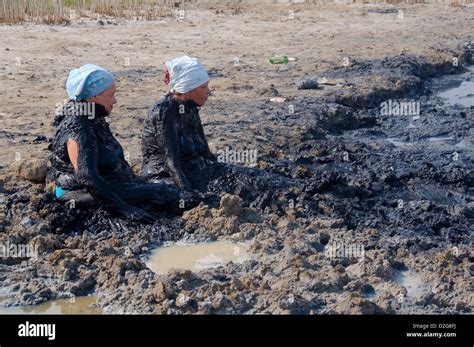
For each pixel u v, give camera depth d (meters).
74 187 8.04
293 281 7.02
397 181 9.62
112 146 8.21
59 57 15.45
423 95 14.43
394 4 23.59
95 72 7.85
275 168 9.36
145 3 21.62
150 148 8.59
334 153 10.46
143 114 11.66
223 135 10.64
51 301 6.85
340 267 7.23
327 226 8.20
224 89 13.48
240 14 21.48
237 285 6.86
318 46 17.39
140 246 7.66
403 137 11.97
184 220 8.09
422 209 8.84
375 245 7.82
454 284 7.13
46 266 7.26
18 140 10.30
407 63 15.68
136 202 8.11
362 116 12.63
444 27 20.20
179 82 8.37
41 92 12.90
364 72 15.05
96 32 18.02
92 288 7.02
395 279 7.29
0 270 7.22
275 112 12.16
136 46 16.88
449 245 7.98
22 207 8.12
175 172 8.32
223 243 7.83
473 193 9.54
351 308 6.56
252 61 15.79
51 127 10.97
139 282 6.93
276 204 8.47
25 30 17.72
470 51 17.73
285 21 20.67
